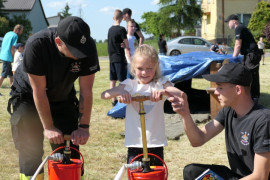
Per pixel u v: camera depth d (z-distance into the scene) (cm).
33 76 288
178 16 3744
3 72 1013
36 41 280
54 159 287
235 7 3556
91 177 433
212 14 3750
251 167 278
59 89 313
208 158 495
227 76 275
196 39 2331
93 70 300
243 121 275
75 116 345
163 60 736
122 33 756
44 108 298
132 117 334
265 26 3067
